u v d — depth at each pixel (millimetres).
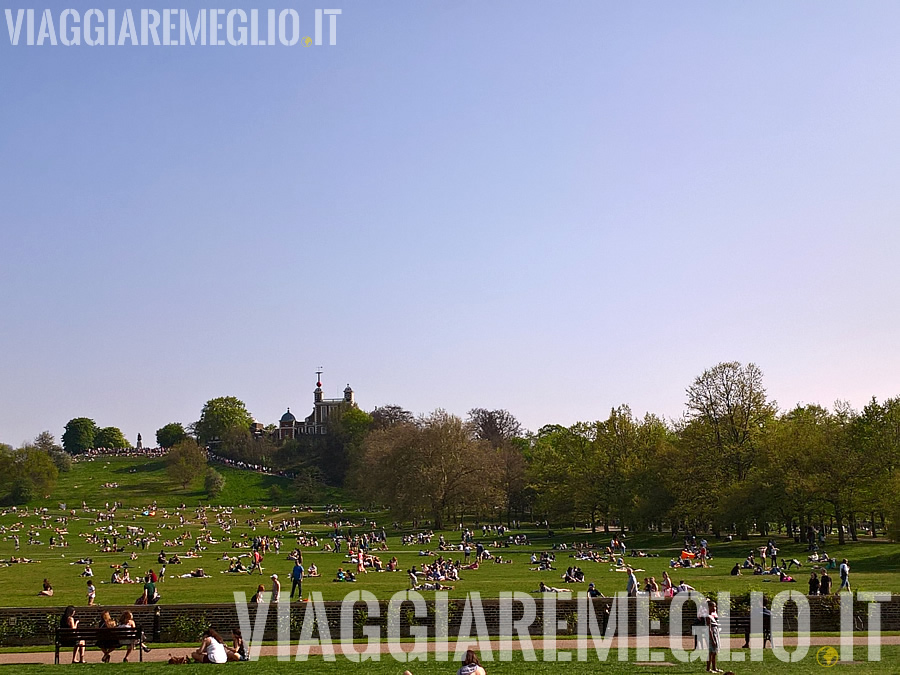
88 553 120562
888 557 86188
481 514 165875
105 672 34531
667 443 131625
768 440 109562
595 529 157000
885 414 102875
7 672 34562
